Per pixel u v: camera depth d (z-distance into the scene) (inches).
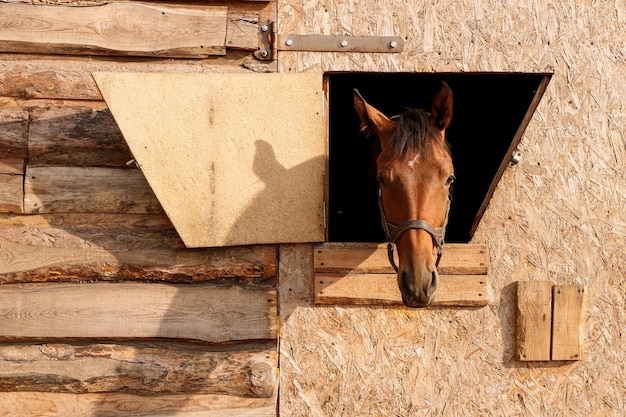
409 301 143.6
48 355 170.6
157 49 172.9
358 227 262.8
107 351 171.2
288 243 175.5
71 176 172.9
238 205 170.2
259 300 174.1
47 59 173.9
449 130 255.3
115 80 162.9
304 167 172.9
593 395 181.0
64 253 171.3
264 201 171.3
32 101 174.4
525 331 178.4
